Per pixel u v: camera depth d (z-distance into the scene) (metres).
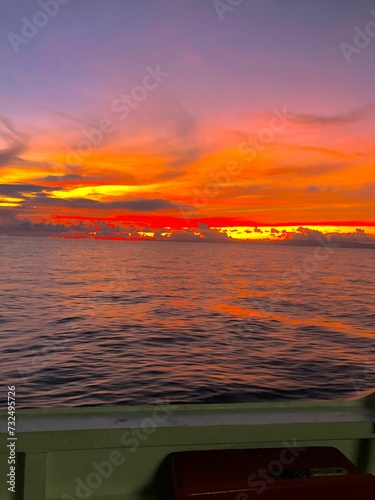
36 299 10.53
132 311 10.80
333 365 7.69
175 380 7.17
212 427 1.42
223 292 11.97
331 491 1.25
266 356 8.16
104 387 6.86
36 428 1.34
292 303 11.06
